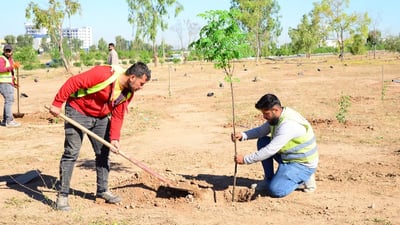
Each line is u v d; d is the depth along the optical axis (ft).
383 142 32.07
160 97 64.85
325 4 210.18
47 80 111.55
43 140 34.91
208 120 43.88
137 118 45.01
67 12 143.33
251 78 100.99
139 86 18.62
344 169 25.25
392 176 23.57
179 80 100.12
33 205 20.29
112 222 18.07
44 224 18.03
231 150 30.68
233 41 20.10
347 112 46.60
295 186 20.61
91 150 31.24
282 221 18.06
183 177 23.43
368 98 57.72
